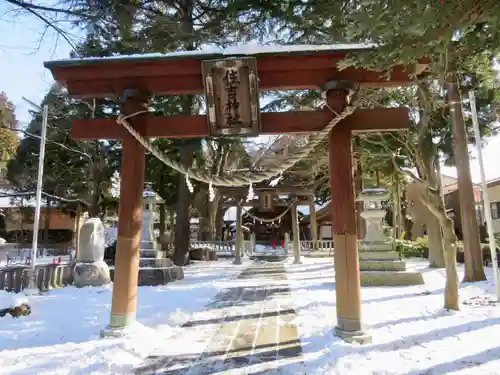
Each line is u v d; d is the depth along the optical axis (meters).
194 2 9.74
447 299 6.12
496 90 10.96
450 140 11.90
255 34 9.25
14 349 4.30
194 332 5.08
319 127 4.87
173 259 16.17
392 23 2.84
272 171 4.92
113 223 28.72
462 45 3.38
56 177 21.56
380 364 3.69
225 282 10.39
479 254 9.54
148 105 5.30
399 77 4.75
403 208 25.67
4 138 16.30
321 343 4.45
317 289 8.84
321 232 34.78
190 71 4.89
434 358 3.85
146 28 7.62
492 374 3.38
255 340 4.67
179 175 16.91
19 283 8.05
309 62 4.69
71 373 3.56
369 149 12.76
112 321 4.86
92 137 5.17
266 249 30.78
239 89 4.68
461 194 9.92
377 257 9.90
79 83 5.12
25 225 31.52
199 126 5.08
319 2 7.04
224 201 19.47
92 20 6.73
